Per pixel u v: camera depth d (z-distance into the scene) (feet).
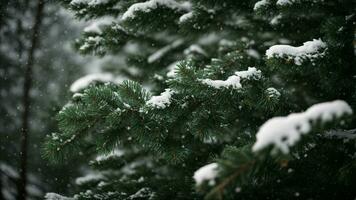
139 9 8.29
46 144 5.59
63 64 22.74
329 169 6.15
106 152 5.88
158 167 9.68
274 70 6.88
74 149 5.69
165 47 10.37
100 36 9.71
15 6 17.76
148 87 10.25
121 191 8.53
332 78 6.64
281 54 5.74
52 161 5.65
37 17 17.49
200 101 5.55
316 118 3.49
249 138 6.74
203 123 5.62
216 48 10.63
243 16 8.82
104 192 8.70
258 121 6.85
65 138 5.64
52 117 11.63
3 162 19.40
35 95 19.85
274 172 5.07
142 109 5.45
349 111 3.57
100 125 5.85
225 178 3.53
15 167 19.25
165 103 5.39
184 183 7.62
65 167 19.08
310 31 8.29
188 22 8.53
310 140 4.86
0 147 19.84
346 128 6.84
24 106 16.72
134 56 10.44
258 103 5.54
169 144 5.65
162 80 9.07
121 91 5.47
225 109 5.62
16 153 19.33
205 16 8.54
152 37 9.90
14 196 14.23
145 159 9.98
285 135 3.39
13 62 20.21
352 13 7.32
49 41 20.77
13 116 20.27
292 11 7.25
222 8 8.54
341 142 6.13
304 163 6.38
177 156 5.66
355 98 7.01
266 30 8.71
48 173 19.47
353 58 6.51
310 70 6.19
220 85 5.40
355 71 6.64
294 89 7.57
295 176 6.75
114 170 10.00
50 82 21.70
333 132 6.31
